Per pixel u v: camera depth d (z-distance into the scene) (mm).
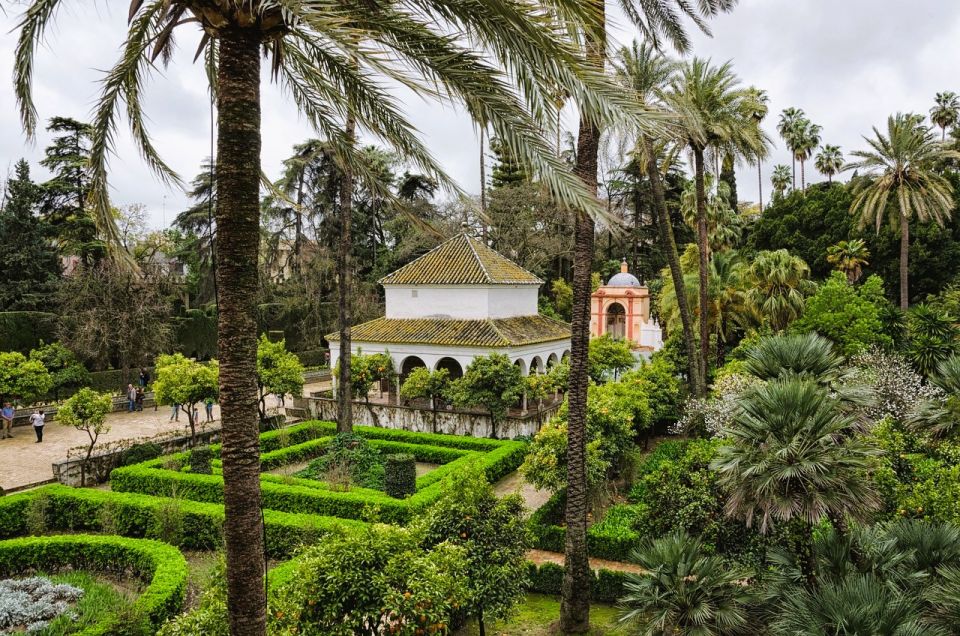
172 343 35594
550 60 4391
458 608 8188
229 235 4703
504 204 41875
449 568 7422
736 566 8297
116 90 5797
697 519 9797
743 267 27297
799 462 6840
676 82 19891
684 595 7219
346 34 4051
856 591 6039
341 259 20078
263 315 43875
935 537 7082
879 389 15555
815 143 59219
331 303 46250
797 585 7141
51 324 32594
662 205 20562
